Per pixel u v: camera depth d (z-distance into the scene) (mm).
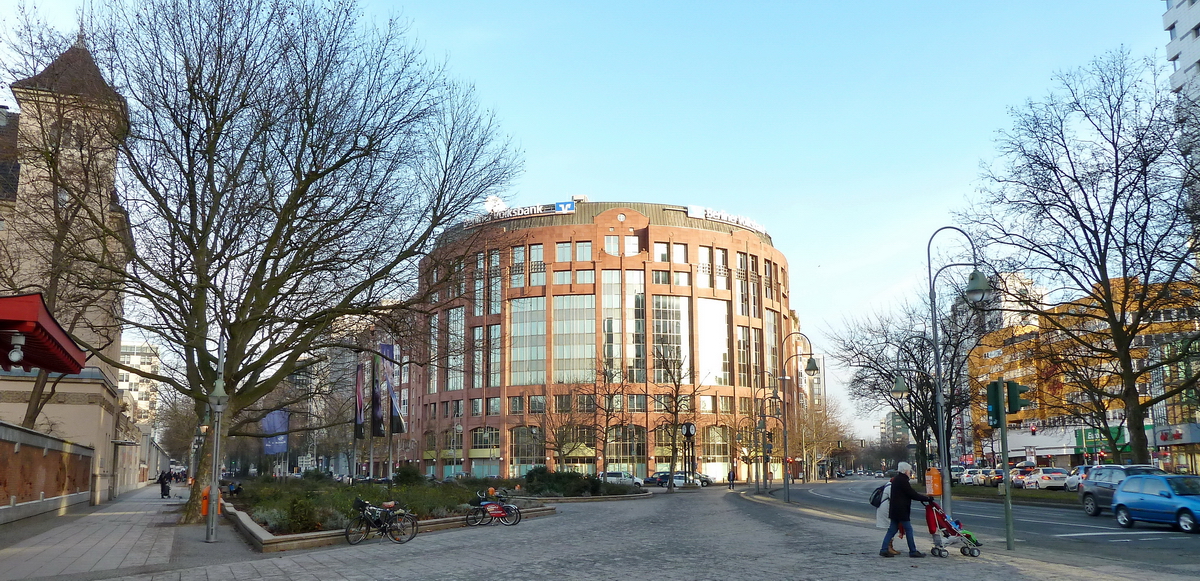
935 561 14180
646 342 101062
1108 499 27062
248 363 28984
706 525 24641
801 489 68500
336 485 43469
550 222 106688
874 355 53844
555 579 12758
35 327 15133
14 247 29281
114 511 33594
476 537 21047
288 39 25672
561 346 101500
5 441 22750
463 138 28578
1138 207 32875
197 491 26500
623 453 98125
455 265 28656
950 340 48406
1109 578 11891
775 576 12625
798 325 144500
